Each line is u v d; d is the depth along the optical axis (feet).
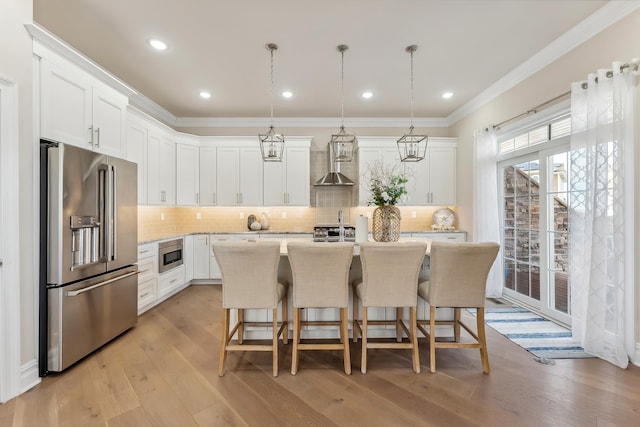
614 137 7.24
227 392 6.37
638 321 7.22
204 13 7.93
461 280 7.13
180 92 13.16
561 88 9.41
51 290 6.91
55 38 6.88
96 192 8.02
